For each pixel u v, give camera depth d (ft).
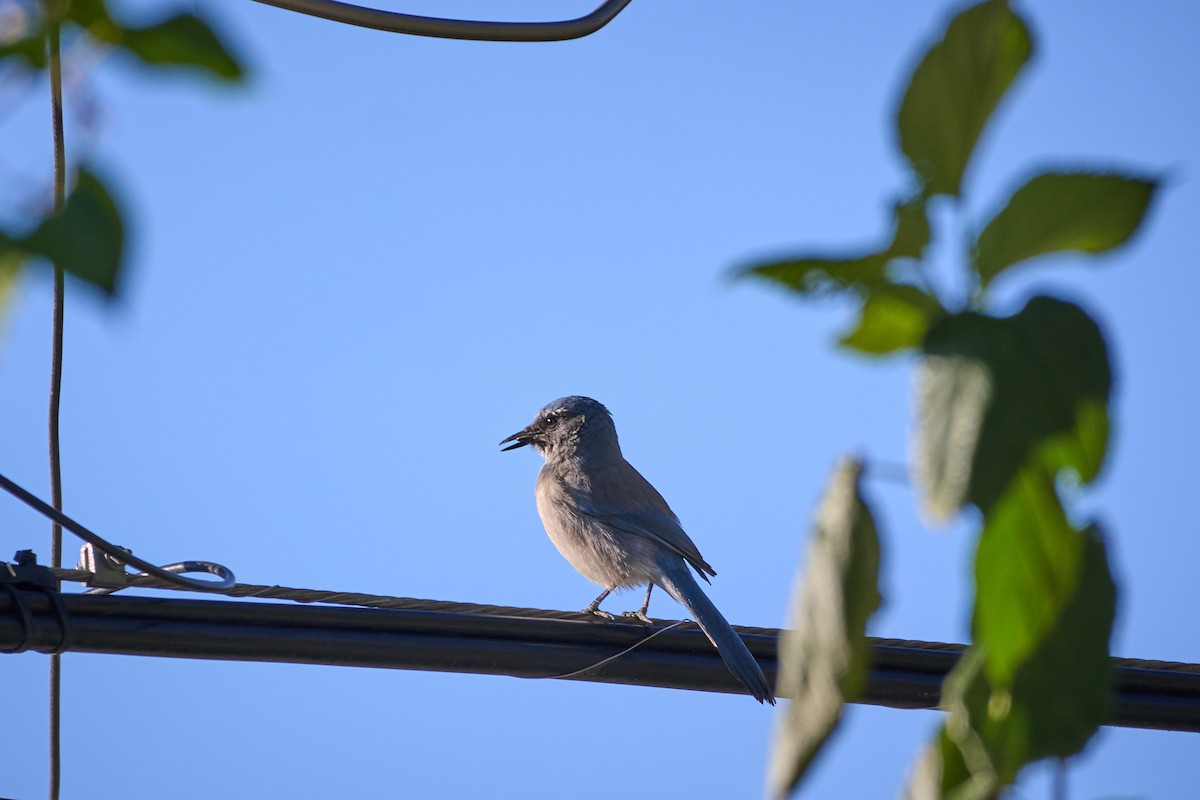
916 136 9.23
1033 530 9.90
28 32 7.88
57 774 45.91
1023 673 10.03
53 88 8.59
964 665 10.53
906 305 9.49
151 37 7.73
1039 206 9.18
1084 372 8.70
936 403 8.55
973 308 9.27
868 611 9.30
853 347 9.75
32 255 7.13
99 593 42.27
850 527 9.34
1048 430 8.49
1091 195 9.11
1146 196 9.07
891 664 48.55
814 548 9.45
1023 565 9.93
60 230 7.16
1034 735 10.03
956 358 8.59
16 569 41.45
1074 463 9.76
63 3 7.85
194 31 7.71
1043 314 8.79
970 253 9.33
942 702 10.53
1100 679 9.98
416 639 45.96
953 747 10.56
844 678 9.21
